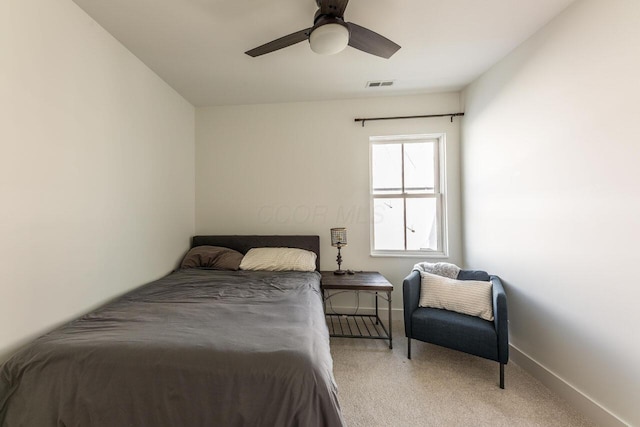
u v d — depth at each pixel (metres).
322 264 3.10
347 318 2.94
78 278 1.60
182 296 1.81
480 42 2.03
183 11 1.67
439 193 3.11
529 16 1.74
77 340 1.17
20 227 1.29
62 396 1.05
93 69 1.72
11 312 1.25
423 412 1.58
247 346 1.11
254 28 1.84
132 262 2.08
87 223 1.67
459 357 2.17
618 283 1.37
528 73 1.97
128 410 1.03
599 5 1.45
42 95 1.39
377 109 3.04
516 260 2.10
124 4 1.60
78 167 1.61
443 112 2.96
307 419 0.95
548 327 1.80
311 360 1.06
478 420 1.52
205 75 2.47
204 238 3.04
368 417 1.54
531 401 1.67
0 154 1.21
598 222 1.47
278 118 3.14
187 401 1.02
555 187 1.74
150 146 2.34
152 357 1.07
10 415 1.07
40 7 1.38
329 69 2.40
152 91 2.37
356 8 1.66
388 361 2.12
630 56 1.30
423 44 2.05
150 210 2.32
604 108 1.43
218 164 3.18
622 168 1.34
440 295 2.21
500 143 2.28
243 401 1.00
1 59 1.21
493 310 1.94
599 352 1.46
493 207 2.38
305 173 3.12
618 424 1.36
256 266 2.63
